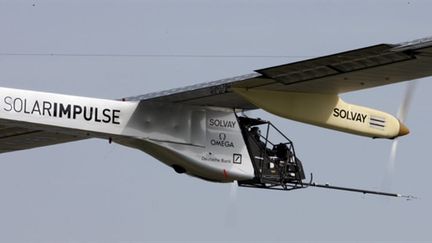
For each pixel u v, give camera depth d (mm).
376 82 73312
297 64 69188
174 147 75812
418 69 70500
